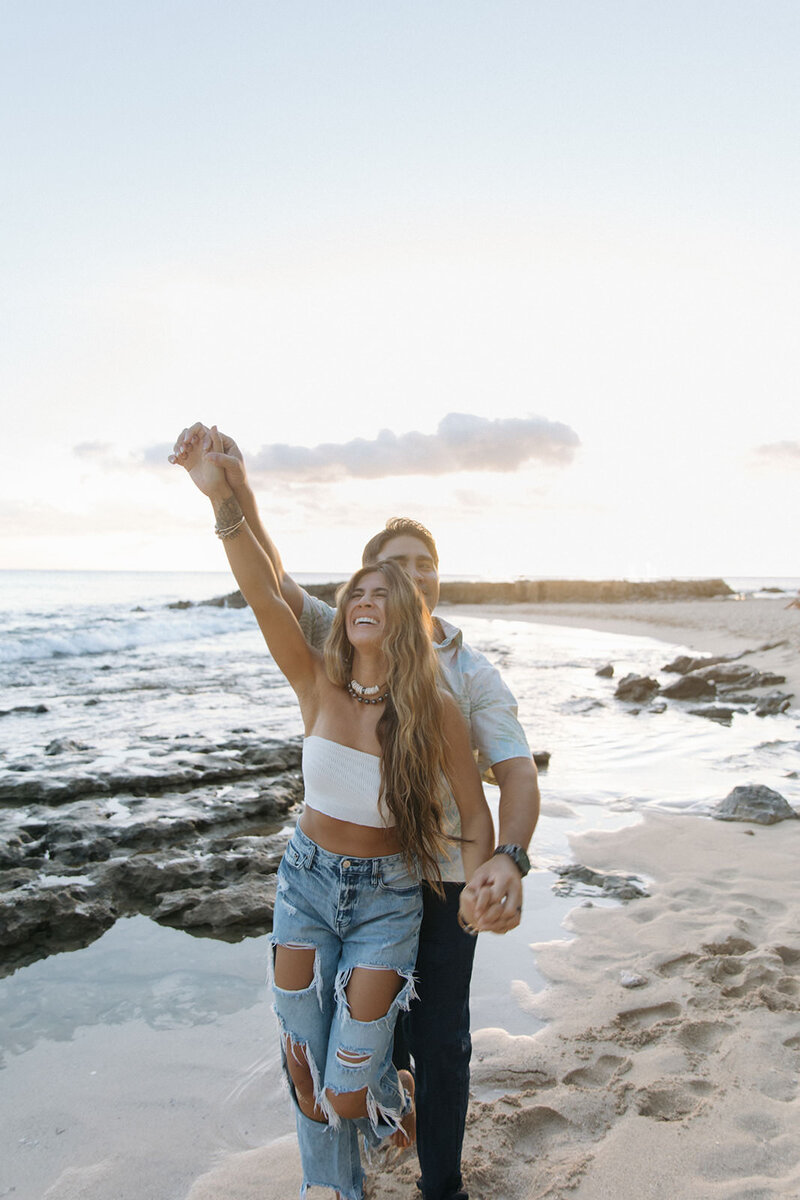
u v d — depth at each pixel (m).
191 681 16.55
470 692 2.60
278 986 2.44
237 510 2.47
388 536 2.84
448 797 2.50
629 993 3.96
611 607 57.16
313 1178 2.46
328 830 2.40
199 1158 2.88
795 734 11.20
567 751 9.98
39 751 9.09
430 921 2.47
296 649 2.54
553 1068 3.33
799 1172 2.63
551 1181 2.65
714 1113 2.95
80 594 78.44
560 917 4.96
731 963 4.18
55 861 5.75
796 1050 3.36
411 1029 2.48
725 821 6.92
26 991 4.12
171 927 4.93
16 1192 2.70
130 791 7.53
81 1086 3.31
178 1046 3.61
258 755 8.86
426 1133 2.44
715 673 16.28
